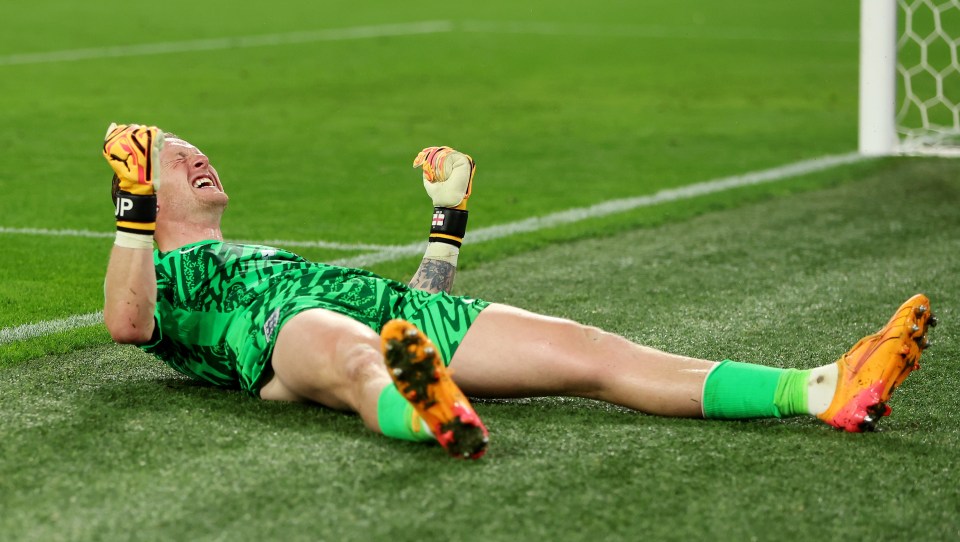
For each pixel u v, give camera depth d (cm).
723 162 3253
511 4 8044
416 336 927
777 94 4691
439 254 1320
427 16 7294
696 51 6028
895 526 916
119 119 3800
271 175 2953
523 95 4559
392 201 2645
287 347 1115
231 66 5172
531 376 1139
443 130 3756
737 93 4706
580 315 1666
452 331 1152
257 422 1123
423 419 974
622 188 2858
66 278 1862
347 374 1071
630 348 1158
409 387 942
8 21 6431
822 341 1520
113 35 6044
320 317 1115
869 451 1071
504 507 928
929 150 3256
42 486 971
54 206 2503
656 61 5631
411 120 3944
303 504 930
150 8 7262
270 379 1177
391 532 881
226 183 2830
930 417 1194
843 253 2122
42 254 2036
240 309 1183
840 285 1859
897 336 1080
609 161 3262
